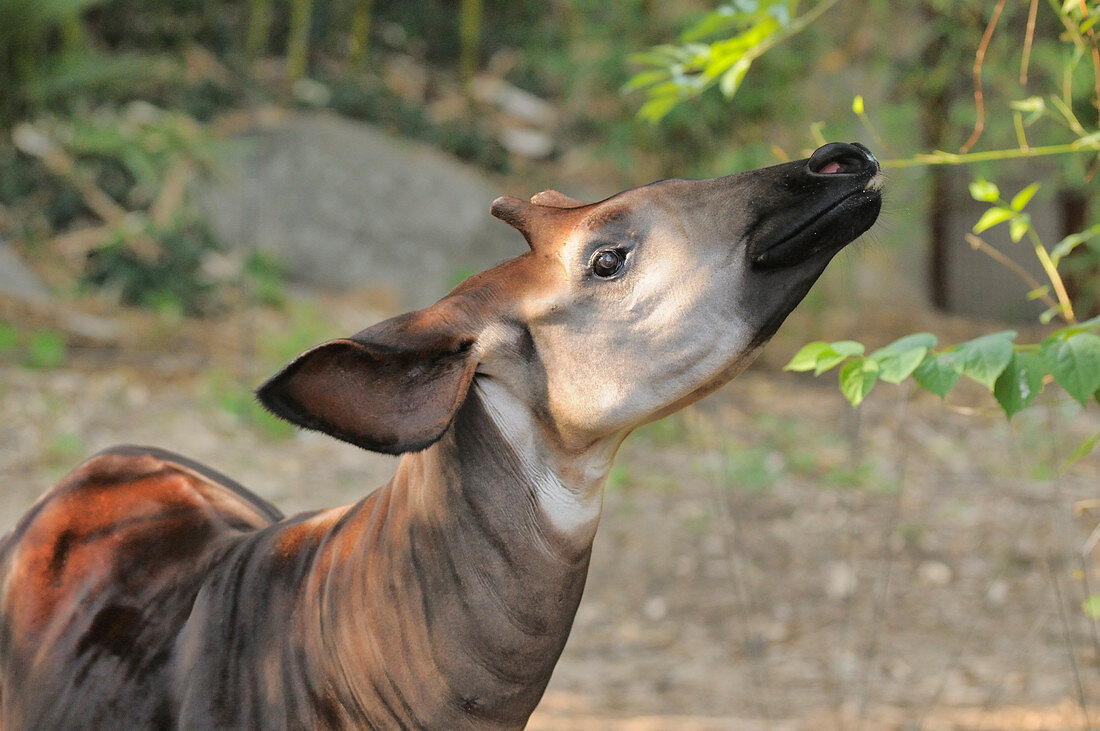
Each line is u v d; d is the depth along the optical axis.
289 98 21.48
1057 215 20.03
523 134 23.19
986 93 17.53
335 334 15.83
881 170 2.99
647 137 17.36
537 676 3.27
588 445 3.16
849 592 7.80
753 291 3.00
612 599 10.46
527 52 24.00
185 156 18.02
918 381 3.85
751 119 17.28
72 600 3.73
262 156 19.59
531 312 3.09
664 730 7.53
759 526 11.81
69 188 17.83
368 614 3.27
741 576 10.79
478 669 3.21
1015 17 15.58
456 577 3.19
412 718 3.25
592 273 3.07
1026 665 8.74
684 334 3.02
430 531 3.21
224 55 21.97
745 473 12.72
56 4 14.85
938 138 17.92
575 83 18.09
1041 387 3.90
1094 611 5.24
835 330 19.23
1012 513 11.91
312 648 3.36
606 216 3.08
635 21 17.23
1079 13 4.52
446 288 18.91
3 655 3.83
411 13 24.98
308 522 3.61
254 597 3.50
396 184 19.75
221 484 4.32
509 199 3.25
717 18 5.10
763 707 8.06
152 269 16.69
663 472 13.07
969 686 8.42
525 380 3.13
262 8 21.78
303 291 18.61
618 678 8.88
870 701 8.20
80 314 15.42
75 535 3.88
